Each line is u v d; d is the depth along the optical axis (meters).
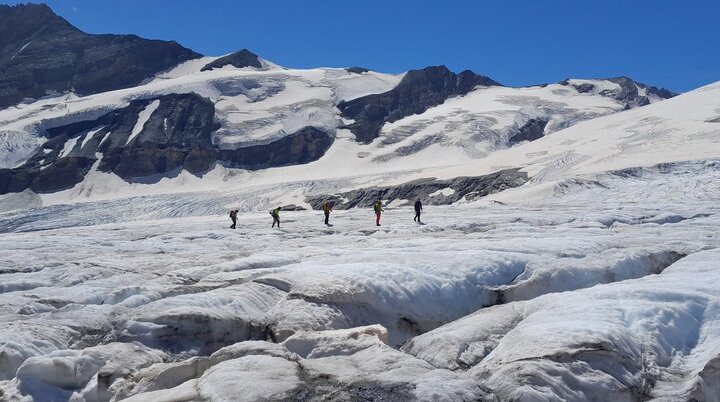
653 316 12.49
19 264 23.22
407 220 41.91
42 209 115.25
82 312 14.76
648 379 10.70
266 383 9.78
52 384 11.46
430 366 10.68
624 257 20.17
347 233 34.78
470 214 45.66
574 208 49.03
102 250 28.88
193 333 13.72
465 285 17.34
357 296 15.45
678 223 36.06
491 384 10.08
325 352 12.05
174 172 150.75
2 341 12.43
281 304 15.37
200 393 9.80
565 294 14.66
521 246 21.86
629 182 68.31
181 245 30.59
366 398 9.31
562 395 9.65
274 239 32.81
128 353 12.45
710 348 11.82
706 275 16.44
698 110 107.06
